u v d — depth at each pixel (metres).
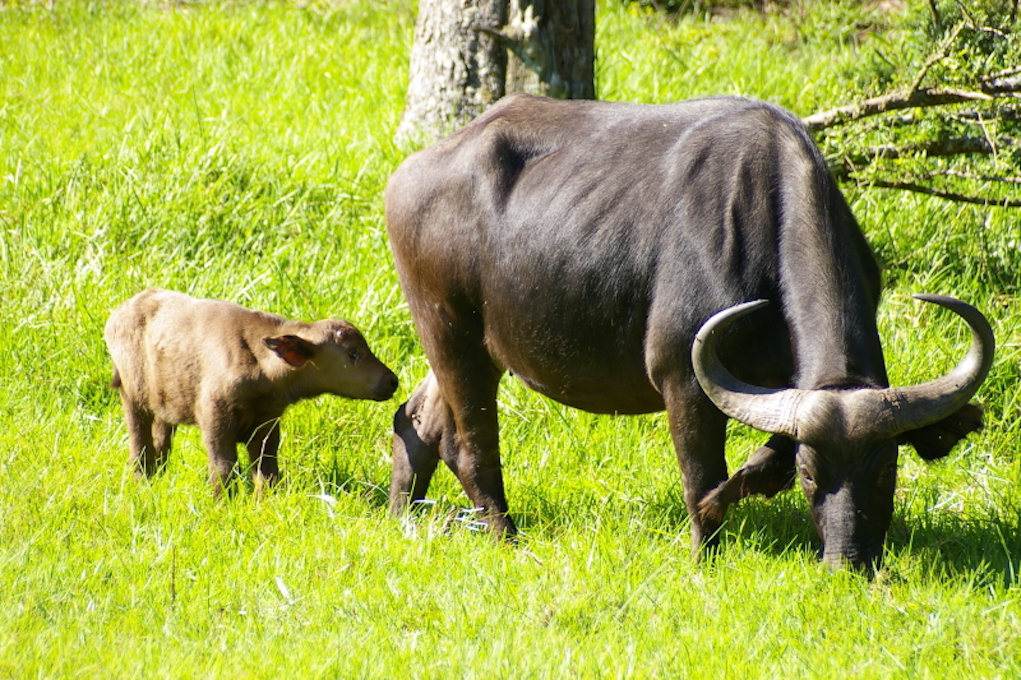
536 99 21.59
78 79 45.62
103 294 29.16
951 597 17.95
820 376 17.59
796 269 18.28
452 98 36.81
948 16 29.33
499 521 21.81
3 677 14.66
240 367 22.88
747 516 22.17
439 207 21.06
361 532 20.48
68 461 22.81
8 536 19.23
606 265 19.33
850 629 16.73
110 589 17.69
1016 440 25.91
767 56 50.03
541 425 26.33
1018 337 28.08
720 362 18.22
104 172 34.34
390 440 26.00
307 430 25.61
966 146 29.67
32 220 32.12
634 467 24.39
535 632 16.61
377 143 37.34
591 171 19.81
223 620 16.88
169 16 53.78
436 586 18.38
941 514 22.20
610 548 19.98
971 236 31.98
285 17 54.47
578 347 20.09
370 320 28.64
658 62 47.28
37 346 27.61
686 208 18.86
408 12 55.00
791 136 19.23
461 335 21.64
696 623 17.08
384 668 15.49
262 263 30.97
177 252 31.33
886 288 30.45
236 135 37.28
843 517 17.19
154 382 23.92
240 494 22.12
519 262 20.12
